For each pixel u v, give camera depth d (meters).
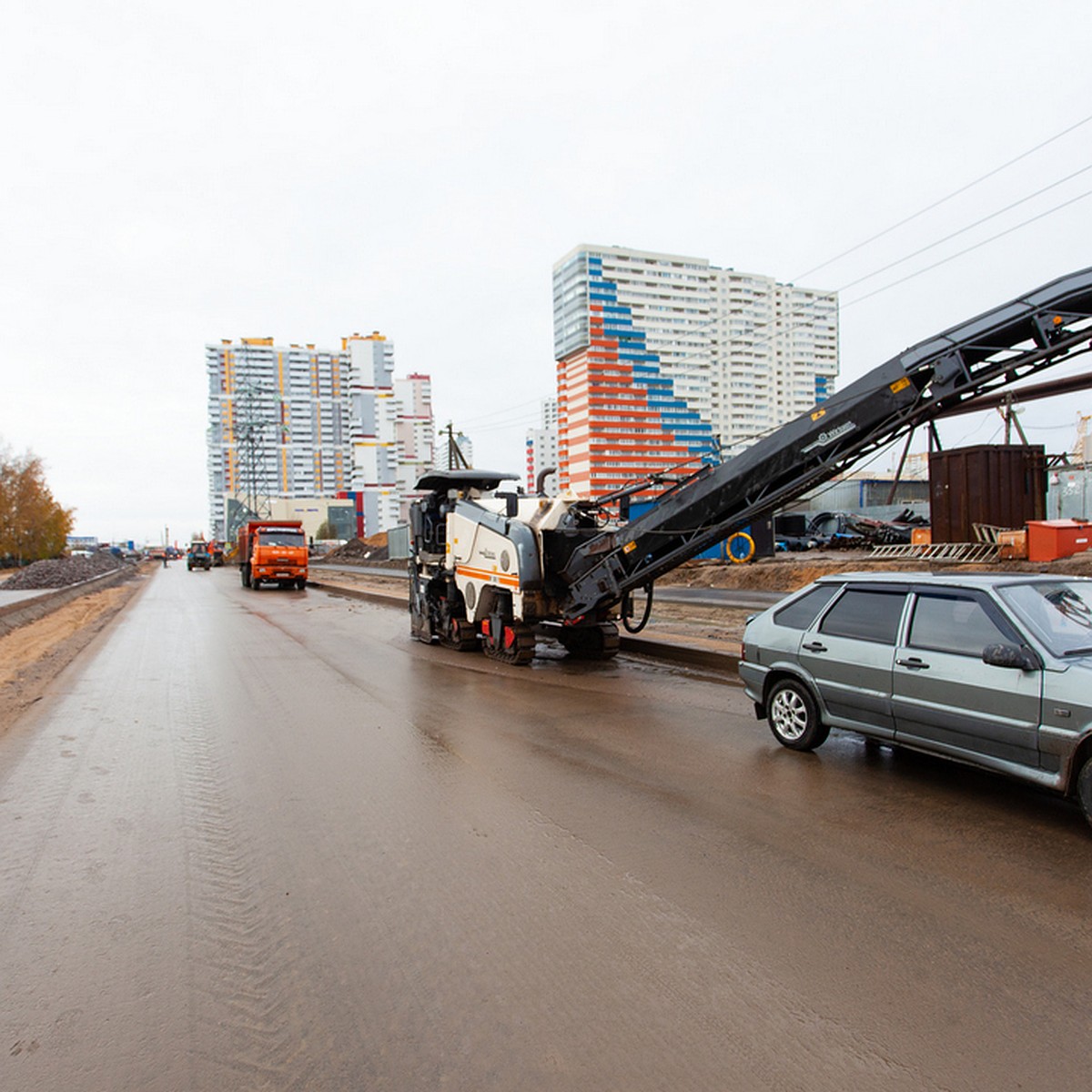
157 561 120.38
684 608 17.36
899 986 2.88
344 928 3.43
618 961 3.10
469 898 3.69
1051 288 7.14
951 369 7.54
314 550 92.31
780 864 4.01
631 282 135.62
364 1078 2.44
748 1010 2.75
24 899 3.79
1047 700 4.32
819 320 149.62
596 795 5.18
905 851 4.16
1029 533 18.23
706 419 140.25
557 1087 2.37
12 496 74.12
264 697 8.92
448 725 7.35
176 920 3.55
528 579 10.34
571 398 140.25
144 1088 2.41
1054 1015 2.70
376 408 165.75
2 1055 2.59
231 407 160.75
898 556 21.62
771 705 6.36
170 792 5.46
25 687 10.03
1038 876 3.83
